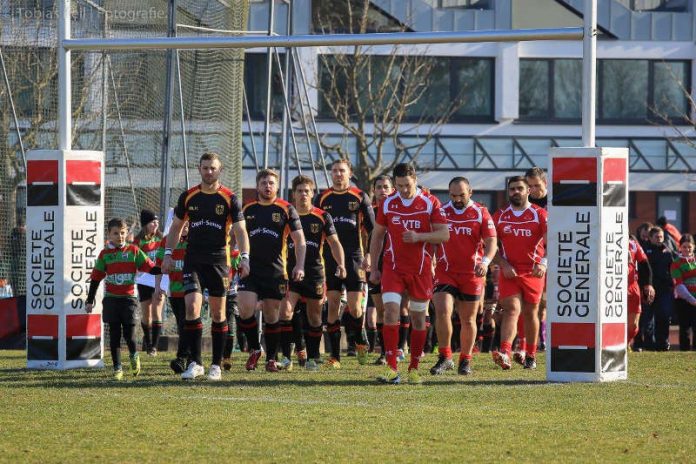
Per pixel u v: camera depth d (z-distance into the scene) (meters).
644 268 49.38
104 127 50.88
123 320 32.91
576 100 114.06
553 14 111.38
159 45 35.56
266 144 55.78
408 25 104.69
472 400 28.08
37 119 53.69
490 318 46.34
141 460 19.84
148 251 43.75
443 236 31.52
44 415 24.95
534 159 109.44
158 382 31.61
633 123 113.75
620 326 33.19
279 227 35.03
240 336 46.44
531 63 113.62
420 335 32.16
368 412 25.75
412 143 107.81
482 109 112.50
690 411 26.25
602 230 32.66
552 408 26.66
